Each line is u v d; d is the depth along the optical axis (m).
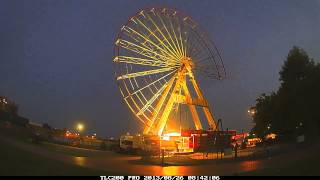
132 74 64.50
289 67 52.59
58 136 67.75
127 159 42.34
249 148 55.94
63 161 29.73
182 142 59.12
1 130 38.12
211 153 50.56
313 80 49.50
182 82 65.75
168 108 64.31
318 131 49.03
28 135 42.00
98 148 64.31
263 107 64.25
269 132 63.09
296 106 50.34
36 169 24.45
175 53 66.31
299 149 41.03
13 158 26.80
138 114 63.22
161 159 40.28
